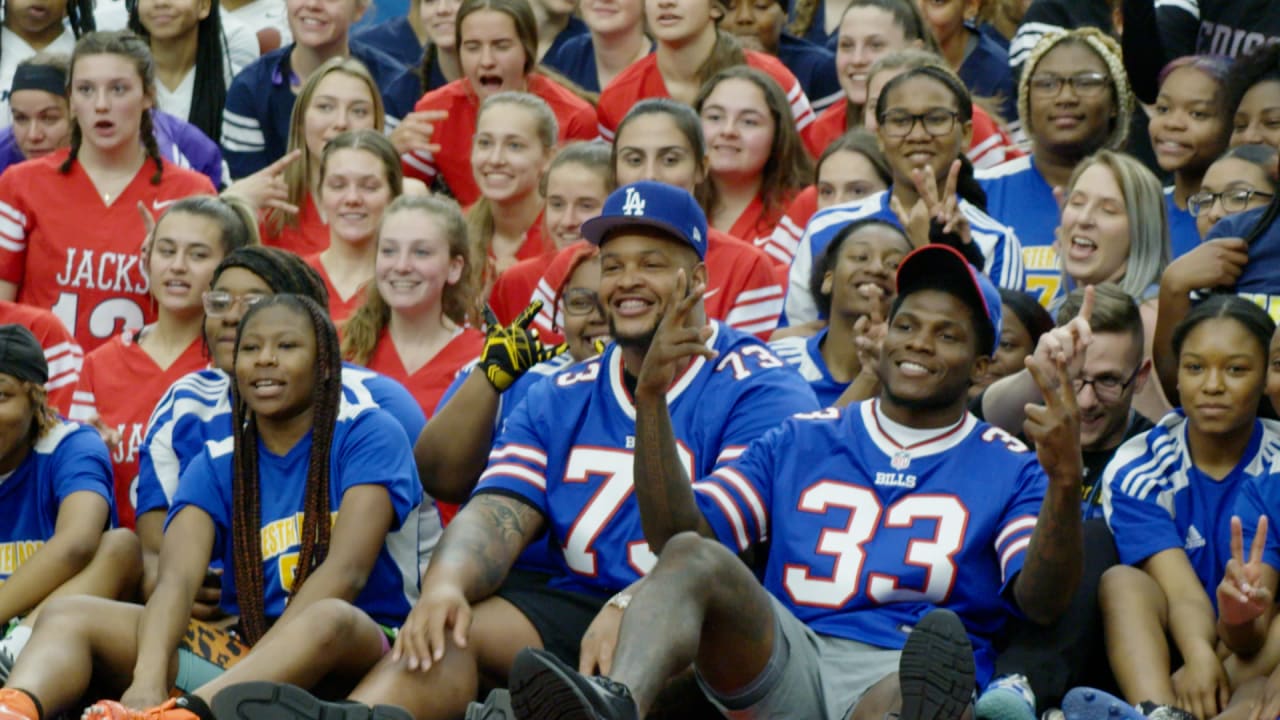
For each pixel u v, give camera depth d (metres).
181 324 23.83
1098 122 25.44
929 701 15.20
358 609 17.84
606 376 19.00
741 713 16.75
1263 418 19.23
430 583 17.59
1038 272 25.14
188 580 18.73
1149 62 25.70
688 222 18.39
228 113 30.78
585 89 30.86
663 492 16.89
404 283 23.62
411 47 33.22
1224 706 17.33
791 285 24.34
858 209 24.52
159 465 20.95
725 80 26.72
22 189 26.75
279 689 15.91
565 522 18.55
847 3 32.66
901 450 17.84
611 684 14.63
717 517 17.64
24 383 20.30
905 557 17.39
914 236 21.77
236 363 19.14
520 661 14.15
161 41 30.75
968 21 30.44
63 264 26.53
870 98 26.16
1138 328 20.59
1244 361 18.58
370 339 23.91
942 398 17.73
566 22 32.69
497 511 18.39
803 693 16.84
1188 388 18.75
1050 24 28.98
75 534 19.94
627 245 18.36
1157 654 17.73
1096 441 20.59
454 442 19.94
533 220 26.78
